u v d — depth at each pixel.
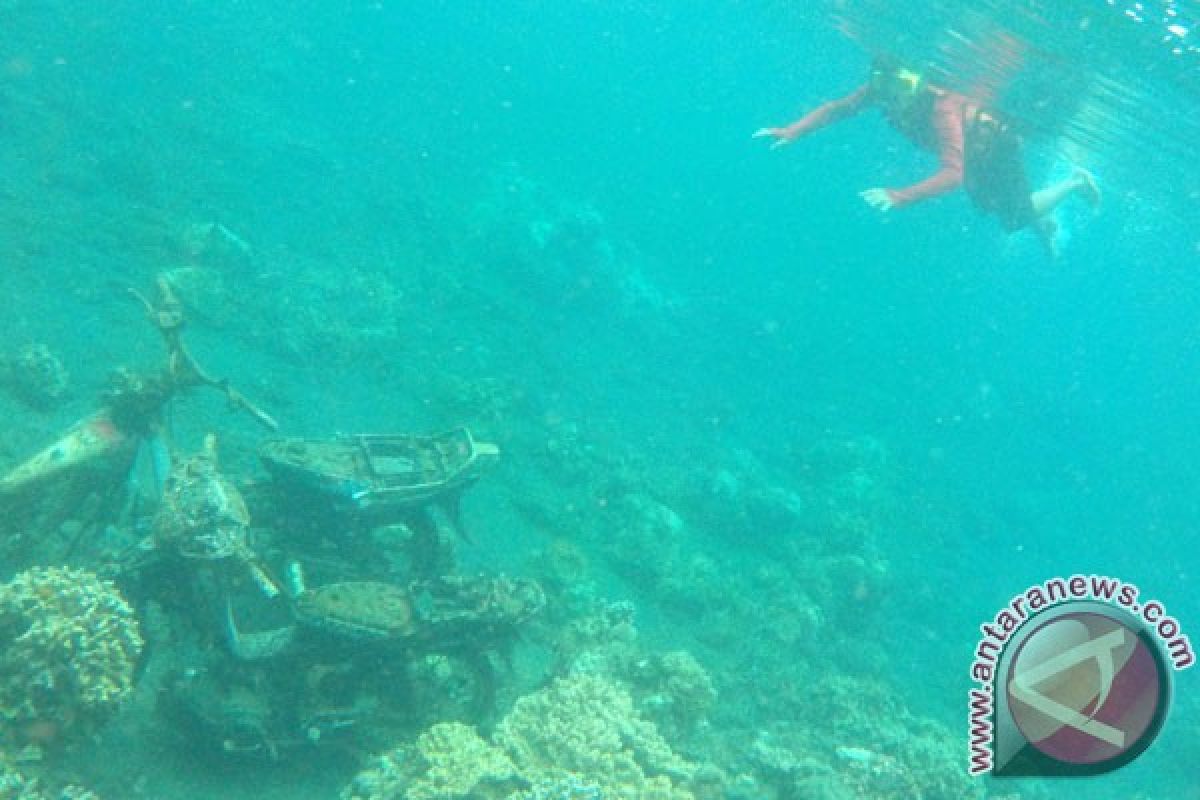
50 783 4.91
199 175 20.17
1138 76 13.43
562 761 6.20
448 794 5.31
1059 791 11.76
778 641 12.02
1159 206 24.12
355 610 5.73
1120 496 31.72
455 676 7.06
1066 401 45.19
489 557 10.38
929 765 9.20
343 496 6.70
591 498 13.57
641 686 8.48
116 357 10.80
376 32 57.91
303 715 5.85
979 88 17.30
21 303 11.07
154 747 5.73
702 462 17.56
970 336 55.81
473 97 52.22
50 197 14.95
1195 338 101.88
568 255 24.55
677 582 11.87
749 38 63.06
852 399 29.16
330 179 24.83
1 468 7.62
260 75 32.81
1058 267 124.62
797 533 16.16
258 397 11.70
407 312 18.17
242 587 6.00
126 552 5.82
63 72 22.12
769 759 7.88
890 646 14.52
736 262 45.66
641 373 22.09
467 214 26.70
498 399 15.04
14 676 4.79
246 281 15.48
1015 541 22.83
